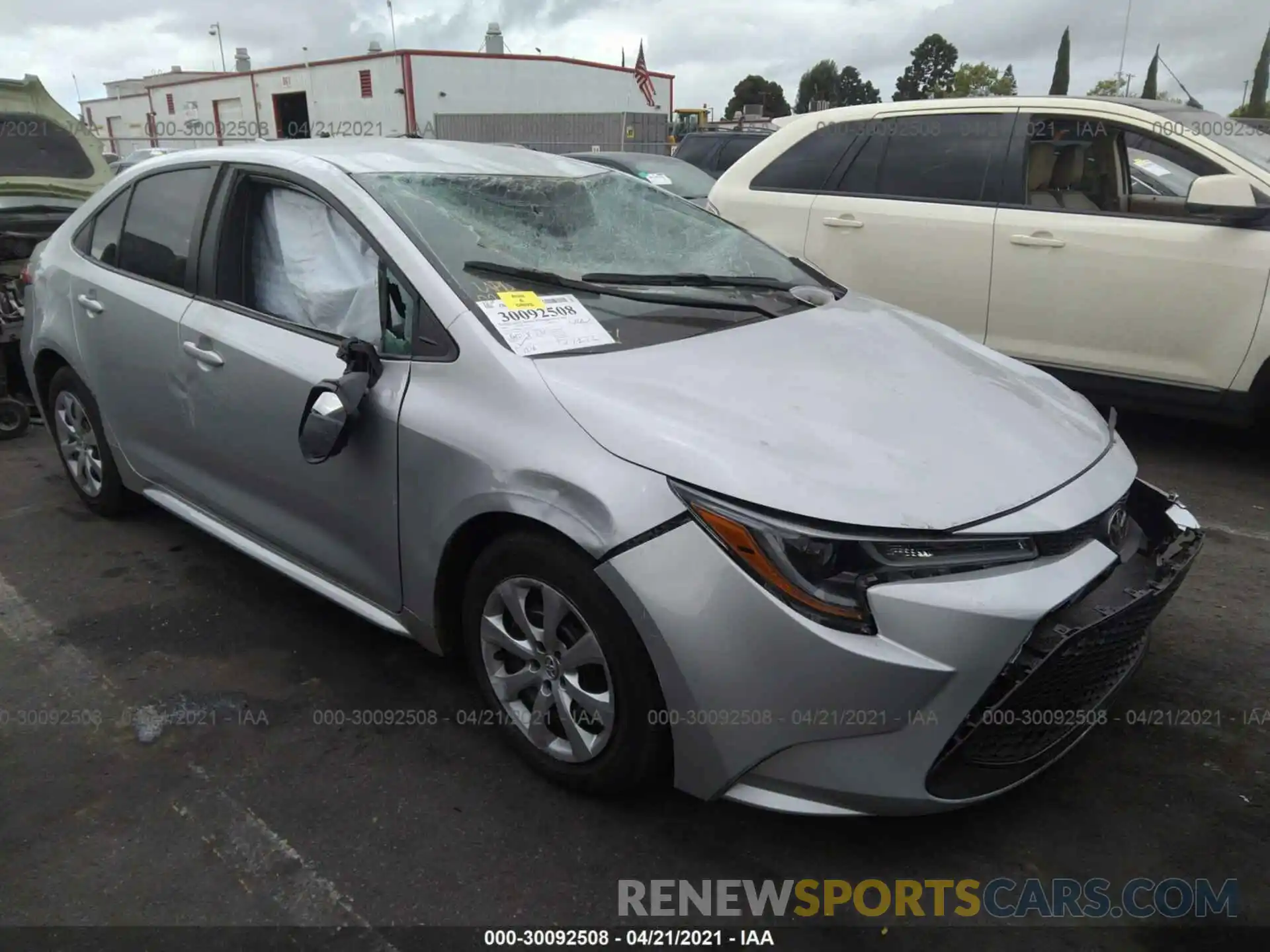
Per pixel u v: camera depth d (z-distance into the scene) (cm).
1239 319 464
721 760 221
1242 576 387
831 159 600
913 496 219
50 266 423
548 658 251
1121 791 265
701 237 362
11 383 593
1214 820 254
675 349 272
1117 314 499
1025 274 522
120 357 375
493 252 294
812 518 210
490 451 246
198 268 342
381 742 283
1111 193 544
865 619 208
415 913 224
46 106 666
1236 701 305
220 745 282
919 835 249
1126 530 260
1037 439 254
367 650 332
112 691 308
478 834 247
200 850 242
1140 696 308
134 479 398
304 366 293
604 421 235
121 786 265
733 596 212
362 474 281
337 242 299
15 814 254
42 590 373
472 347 259
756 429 234
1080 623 218
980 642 208
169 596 368
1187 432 567
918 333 322
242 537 347
